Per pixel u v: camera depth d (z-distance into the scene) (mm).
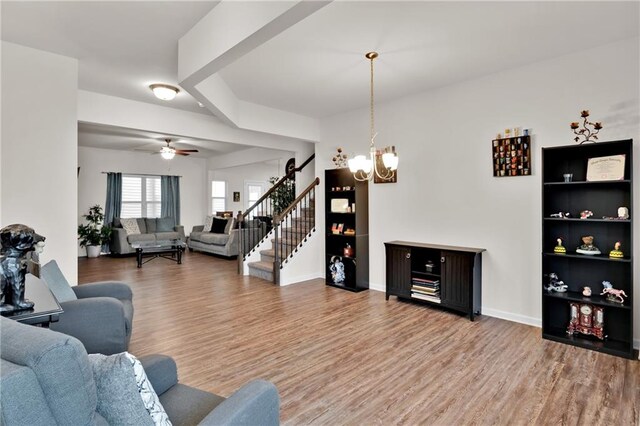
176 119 5133
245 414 1146
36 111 3229
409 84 4145
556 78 3396
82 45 3146
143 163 9258
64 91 3365
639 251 2963
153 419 1050
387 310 4047
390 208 4816
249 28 2227
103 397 990
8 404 769
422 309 4082
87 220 8336
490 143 3844
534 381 2441
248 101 4801
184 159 10062
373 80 4004
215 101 3756
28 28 2848
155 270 6488
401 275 4336
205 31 2662
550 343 3096
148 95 4500
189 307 4176
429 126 4379
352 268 5152
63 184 3373
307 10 1963
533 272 3559
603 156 3086
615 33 2914
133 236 8195
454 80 4016
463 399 2227
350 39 3000
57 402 845
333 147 5578
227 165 9555
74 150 3432
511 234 3707
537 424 1973
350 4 2461
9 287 1694
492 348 2990
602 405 2150
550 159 3311
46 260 3275
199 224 10359
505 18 2664
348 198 5312
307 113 5449
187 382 2441
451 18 2664
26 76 3178
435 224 4336
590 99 3203
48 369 829
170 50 3236
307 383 2430
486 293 3891
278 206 7117
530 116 3562
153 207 9500
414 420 2016
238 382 2445
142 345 3070
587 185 3207
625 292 3027
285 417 2041
